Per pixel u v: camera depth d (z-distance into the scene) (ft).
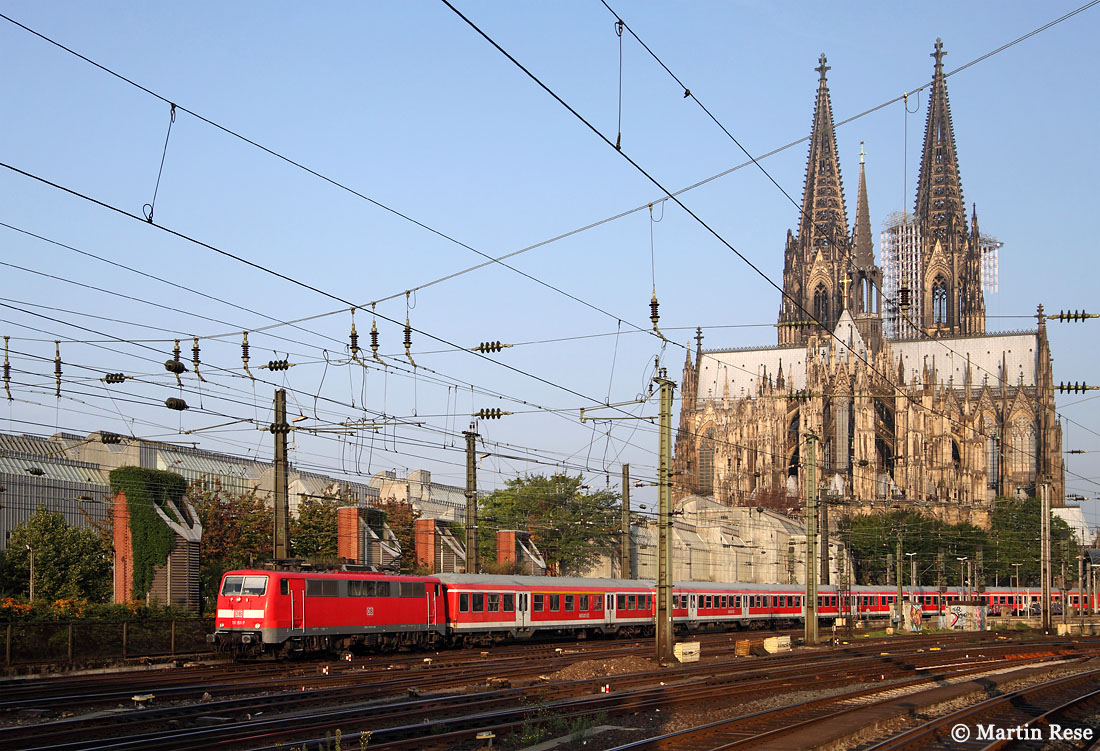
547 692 111.96
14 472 230.68
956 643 238.48
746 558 450.30
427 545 295.48
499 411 179.63
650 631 255.09
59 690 107.04
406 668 139.95
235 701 97.50
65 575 212.23
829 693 117.91
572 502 356.38
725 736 84.38
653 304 139.85
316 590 163.53
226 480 300.40
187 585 212.64
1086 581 569.64
